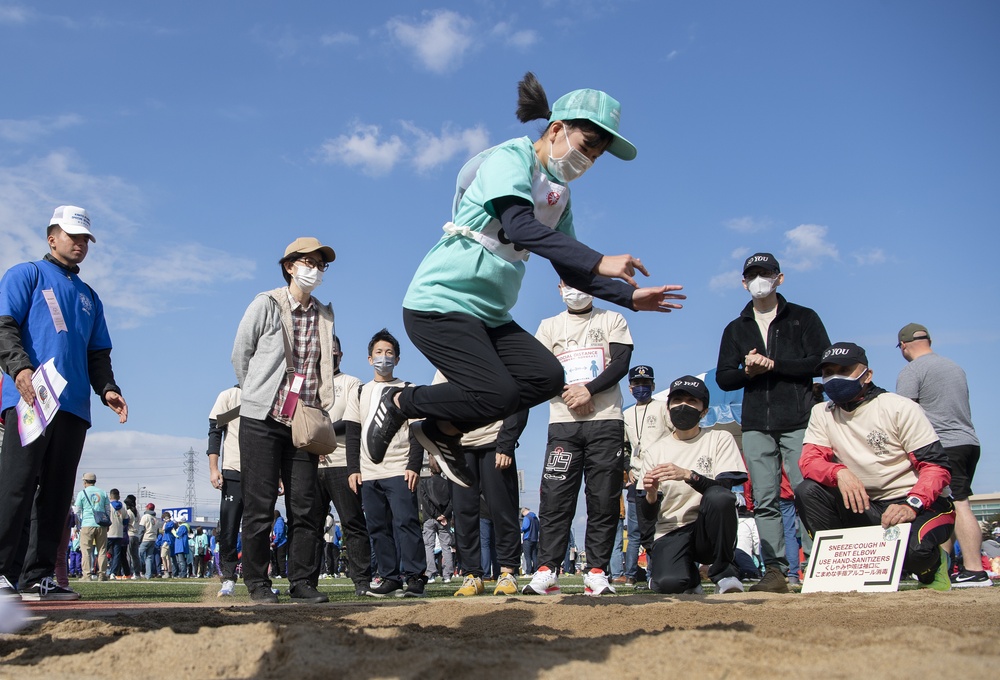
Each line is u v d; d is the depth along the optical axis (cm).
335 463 751
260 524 554
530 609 413
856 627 319
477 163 380
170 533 2236
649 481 595
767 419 645
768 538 627
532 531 1672
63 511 559
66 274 569
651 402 859
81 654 282
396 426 415
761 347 661
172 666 265
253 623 344
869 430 576
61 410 543
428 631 331
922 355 718
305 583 575
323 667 247
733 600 471
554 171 374
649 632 309
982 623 322
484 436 696
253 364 565
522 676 230
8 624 330
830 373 579
